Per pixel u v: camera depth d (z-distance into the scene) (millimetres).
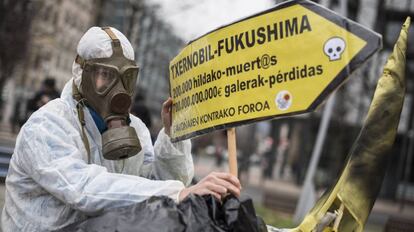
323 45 2102
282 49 2238
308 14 2152
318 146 12938
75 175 2412
